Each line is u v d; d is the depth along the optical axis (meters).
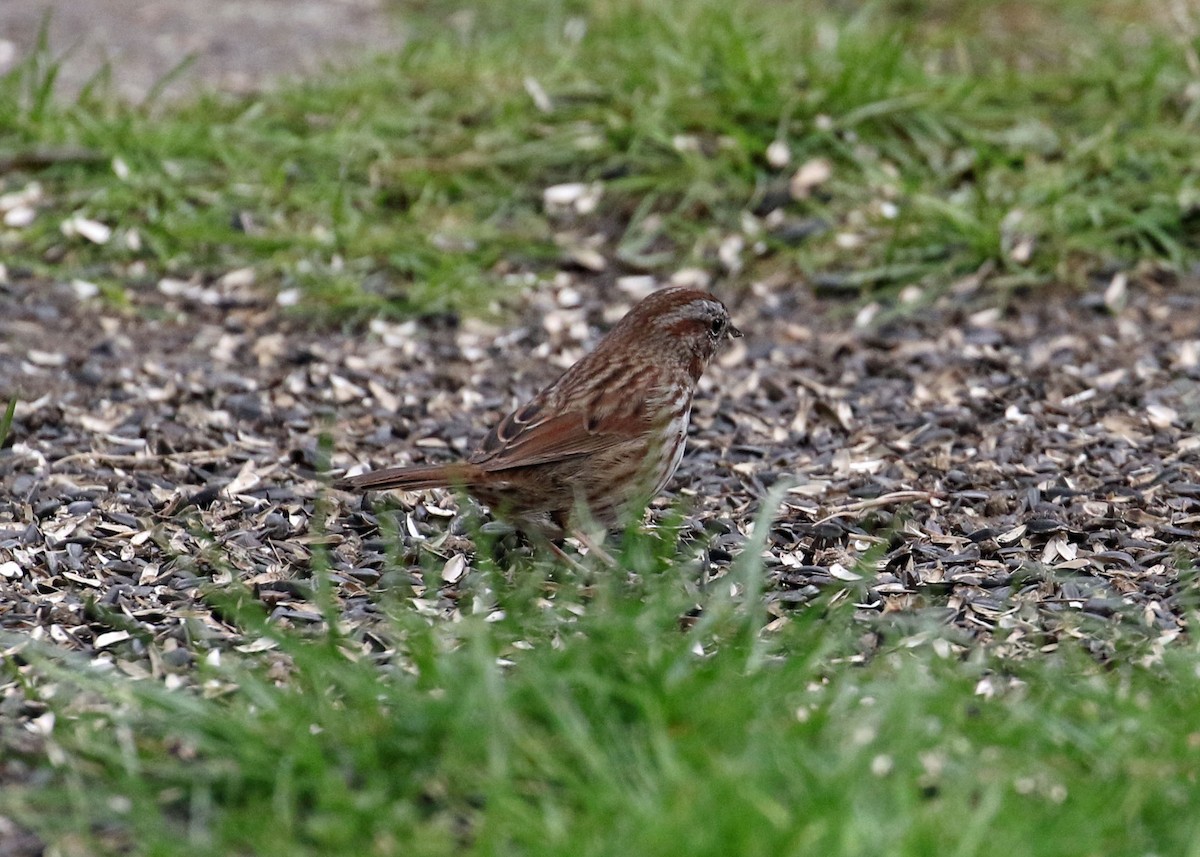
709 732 7.01
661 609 7.93
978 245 14.84
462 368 13.64
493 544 9.92
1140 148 15.83
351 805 6.65
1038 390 12.70
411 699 7.32
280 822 6.63
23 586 9.29
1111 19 19.83
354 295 14.58
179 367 13.38
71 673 7.77
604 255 15.55
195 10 22.16
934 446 11.66
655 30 18.05
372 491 10.45
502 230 15.83
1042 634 8.54
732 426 12.26
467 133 16.69
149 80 18.95
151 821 6.71
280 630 7.78
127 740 7.25
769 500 8.95
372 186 16.17
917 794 6.59
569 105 17.02
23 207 15.72
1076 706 7.38
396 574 9.41
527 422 9.66
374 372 13.43
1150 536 9.88
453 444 11.97
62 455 11.41
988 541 9.87
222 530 10.16
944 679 7.48
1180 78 16.89
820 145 16.17
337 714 7.31
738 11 18.28
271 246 15.33
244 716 7.25
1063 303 14.45
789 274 15.14
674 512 10.40
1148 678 7.76
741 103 16.34
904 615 8.81
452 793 6.91
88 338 13.88
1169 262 14.80
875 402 12.67
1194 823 6.37
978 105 16.61
